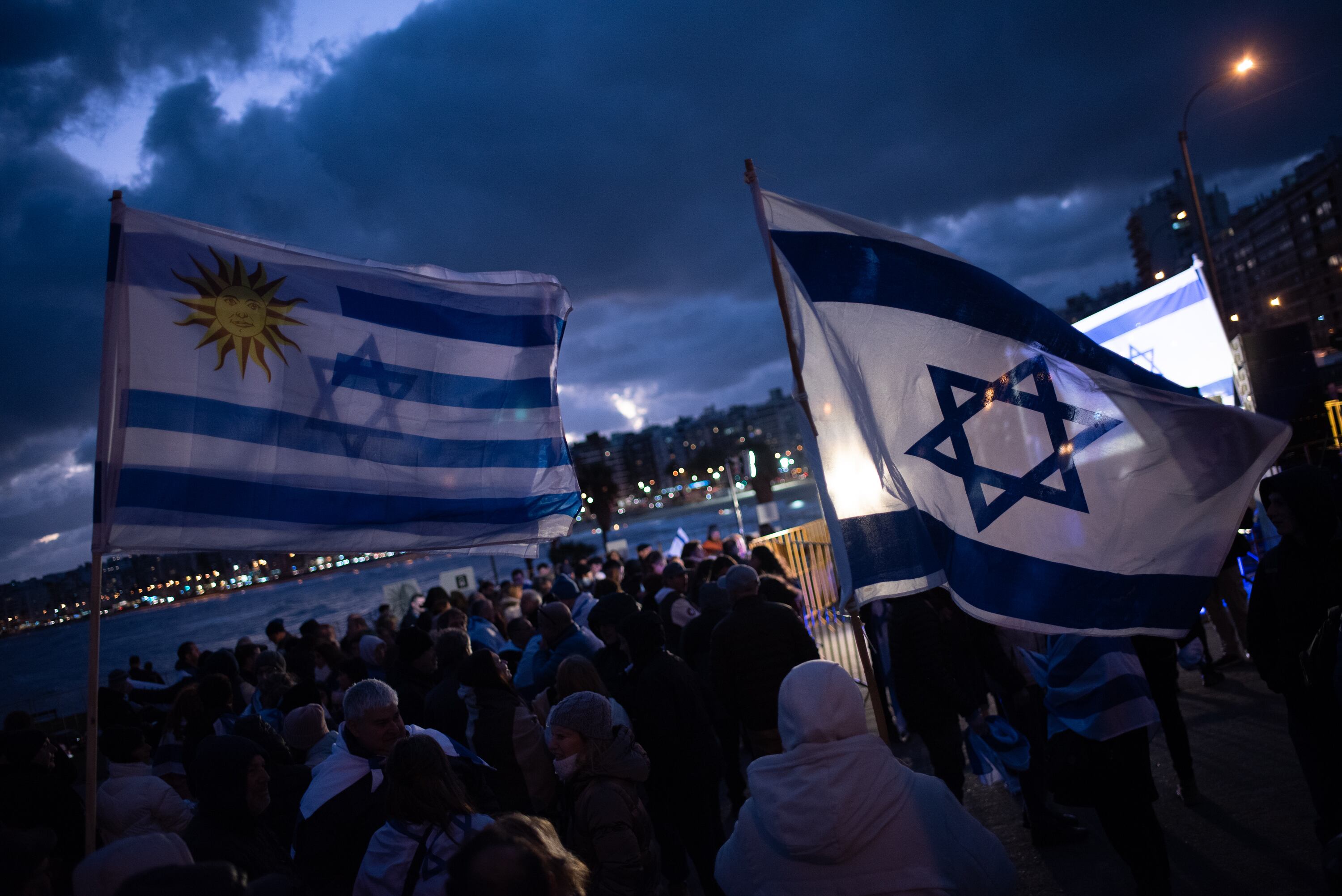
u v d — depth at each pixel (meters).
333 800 3.29
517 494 4.55
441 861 2.80
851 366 3.99
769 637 5.06
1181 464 3.74
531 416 4.71
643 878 3.14
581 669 4.12
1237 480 3.69
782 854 2.31
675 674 4.81
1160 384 3.84
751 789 2.42
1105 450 3.80
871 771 2.29
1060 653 3.97
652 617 4.91
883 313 4.03
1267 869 4.23
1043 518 3.75
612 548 20.75
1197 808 5.02
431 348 4.49
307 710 4.84
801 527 12.52
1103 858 4.73
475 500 4.42
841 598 3.90
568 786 3.33
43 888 2.59
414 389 4.40
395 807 2.88
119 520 3.49
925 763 6.66
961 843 2.29
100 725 8.37
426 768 2.88
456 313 4.60
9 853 2.52
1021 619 3.62
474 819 2.91
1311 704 3.30
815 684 2.42
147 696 11.03
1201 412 3.75
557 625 6.07
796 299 4.06
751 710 5.06
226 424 3.84
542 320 4.86
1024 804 5.07
